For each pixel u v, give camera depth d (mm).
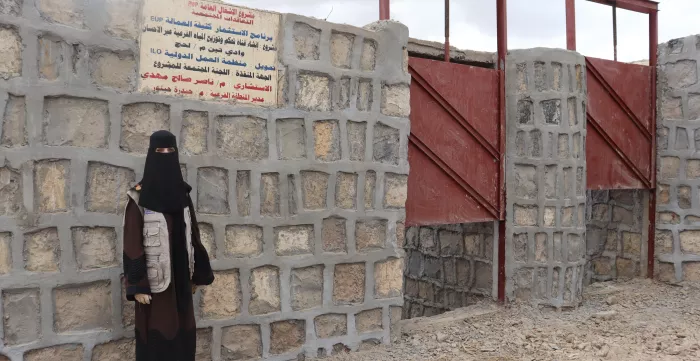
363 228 4750
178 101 3941
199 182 4070
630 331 5480
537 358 4719
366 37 4699
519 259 6090
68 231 3605
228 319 4199
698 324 5750
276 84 4340
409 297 7547
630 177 7160
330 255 4574
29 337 3510
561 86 6066
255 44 4238
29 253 3506
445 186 5750
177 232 3508
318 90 4512
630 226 7648
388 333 4906
